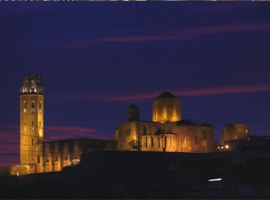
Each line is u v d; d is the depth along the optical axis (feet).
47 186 583.99
